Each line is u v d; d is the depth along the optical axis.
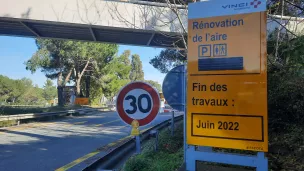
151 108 4.70
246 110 4.02
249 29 4.07
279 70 6.09
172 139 7.75
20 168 6.64
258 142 3.92
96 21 12.59
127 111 4.74
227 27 4.19
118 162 6.70
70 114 25.14
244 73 4.06
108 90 48.34
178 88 5.16
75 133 12.84
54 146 9.52
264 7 4.02
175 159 5.68
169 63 19.55
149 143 7.99
